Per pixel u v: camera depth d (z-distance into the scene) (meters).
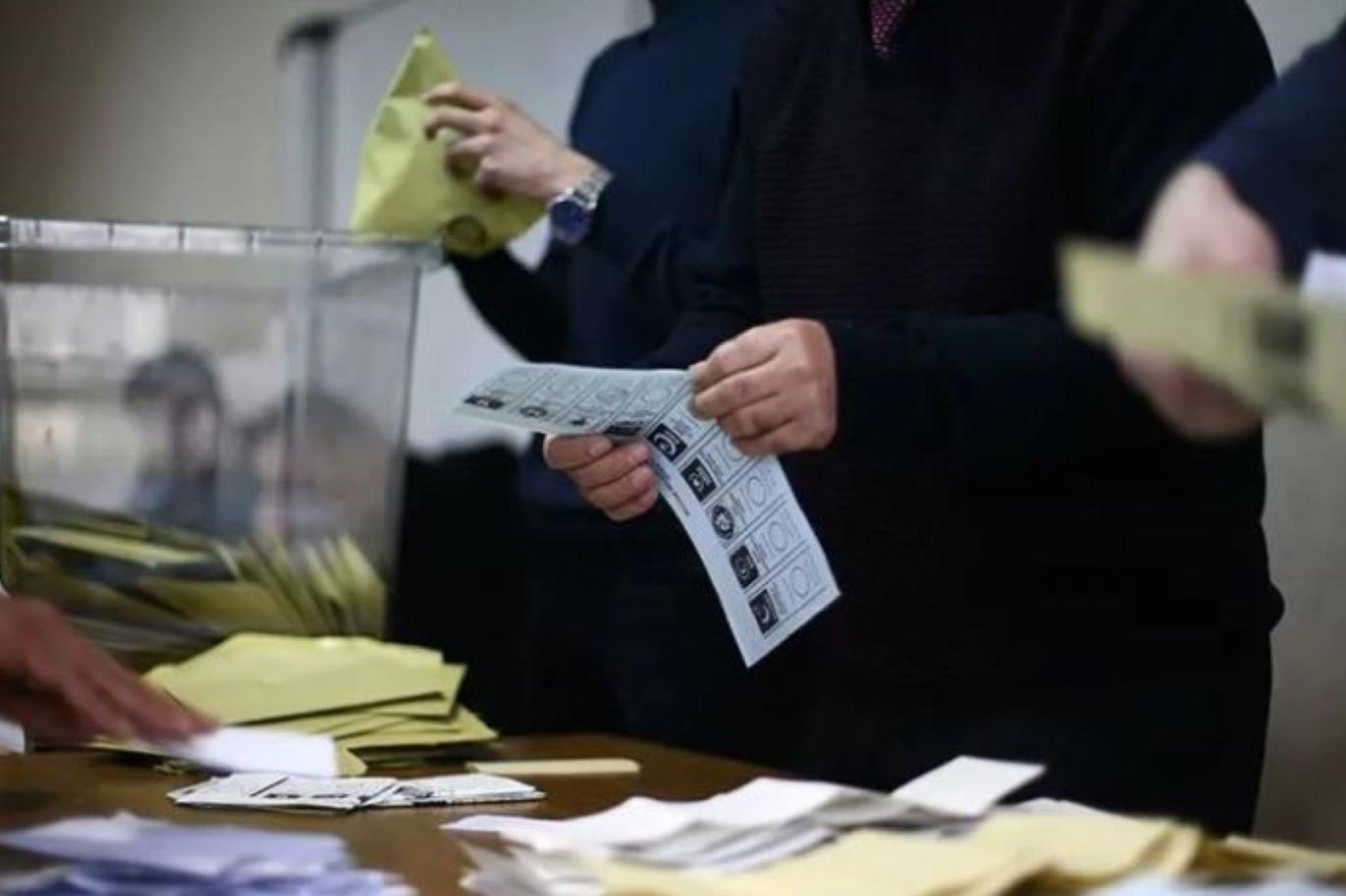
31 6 10.91
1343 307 2.12
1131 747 4.20
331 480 5.63
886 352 3.87
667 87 6.16
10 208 11.12
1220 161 2.57
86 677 3.83
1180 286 2.22
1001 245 4.22
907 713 4.49
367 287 5.65
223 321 5.55
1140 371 2.37
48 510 5.34
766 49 4.86
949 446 3.91
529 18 8.34
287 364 5.60
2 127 11.19
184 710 3.94
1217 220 2.48
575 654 6.50
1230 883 2.63
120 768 4.36
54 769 4.34
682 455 4.15
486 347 8.36
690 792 4.16
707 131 5.97
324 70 9.23
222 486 5.50
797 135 4.70
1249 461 4.30
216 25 9.79
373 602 5.61
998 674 4.31
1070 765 4.20
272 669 5.00
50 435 5.37
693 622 5.81
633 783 4.29
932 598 4.37
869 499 4.44
